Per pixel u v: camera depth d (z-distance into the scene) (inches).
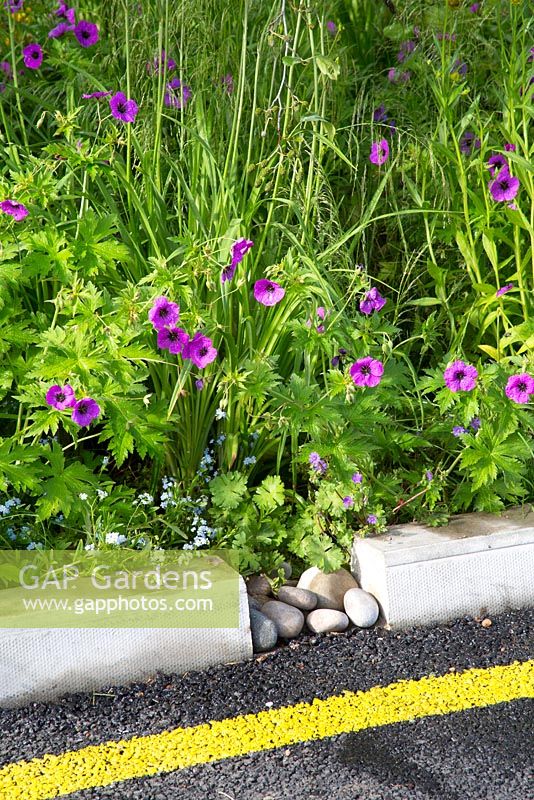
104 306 86.9
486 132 98.8
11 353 88.4
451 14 102.5
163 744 76.0
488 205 93.3
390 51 112.1
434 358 98.3
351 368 85.9
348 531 87.8
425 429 92.6
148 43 95.2
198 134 91.9
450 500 90.9
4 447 83.7
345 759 74.8
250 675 80.7
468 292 100.1
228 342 88.0
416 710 77.9
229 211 91.8
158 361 84.6
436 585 85.0
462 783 73.2
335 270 90.9
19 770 74.6
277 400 88.2
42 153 97.2
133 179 94.1
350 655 82.2
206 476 91.0
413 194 95.3
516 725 76.7
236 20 97.7
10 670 79.1
